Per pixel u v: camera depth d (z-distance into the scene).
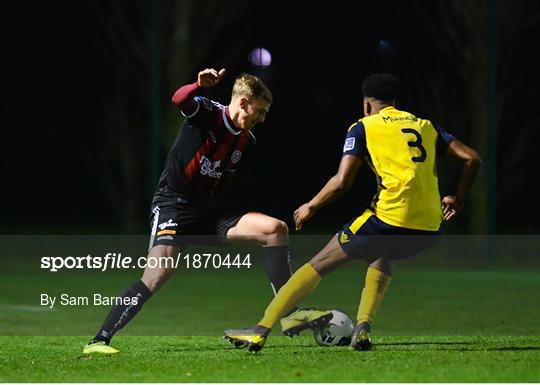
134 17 73.56
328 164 83.44
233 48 73.44
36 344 29.12
